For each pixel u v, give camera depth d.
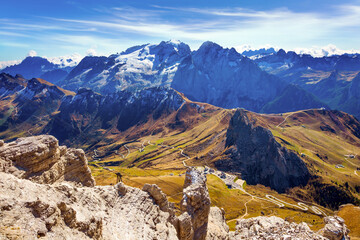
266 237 57.62
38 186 31.23
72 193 34.94
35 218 25.11
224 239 66.44
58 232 26.47
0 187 26.86
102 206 40.00
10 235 22.31
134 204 46.38
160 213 51.25
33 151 42.72
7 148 40.94
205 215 63.94
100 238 32.91
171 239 45.81
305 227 62.19
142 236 40.72
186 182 71.56
